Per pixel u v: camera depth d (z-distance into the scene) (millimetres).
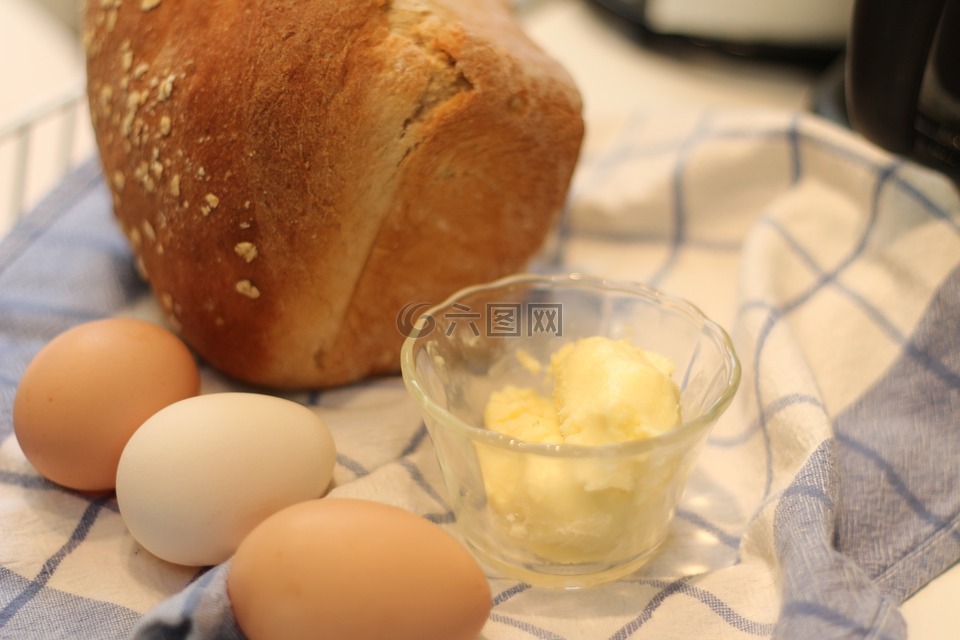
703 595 306
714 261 441
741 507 343
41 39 716
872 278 396
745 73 574
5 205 519
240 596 277
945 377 353
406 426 363
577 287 368
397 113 336
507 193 372
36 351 388
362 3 336
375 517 283
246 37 338
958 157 382
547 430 323
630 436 306
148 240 372
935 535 314
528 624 304
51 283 413
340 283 354
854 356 375
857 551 316
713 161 447
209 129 343
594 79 573
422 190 353
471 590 282
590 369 320
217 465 305
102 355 328
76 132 593
